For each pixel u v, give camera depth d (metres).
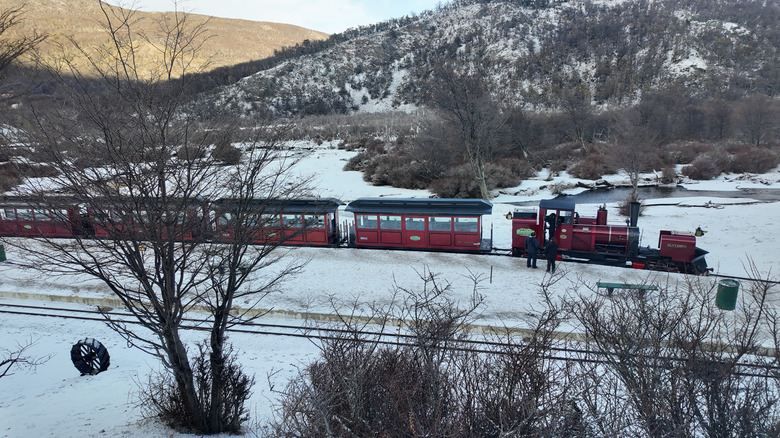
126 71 6.82
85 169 6.73
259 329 13.70
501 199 35.66
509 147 47.62
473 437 5.82
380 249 20.44
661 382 6.71
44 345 12.81
